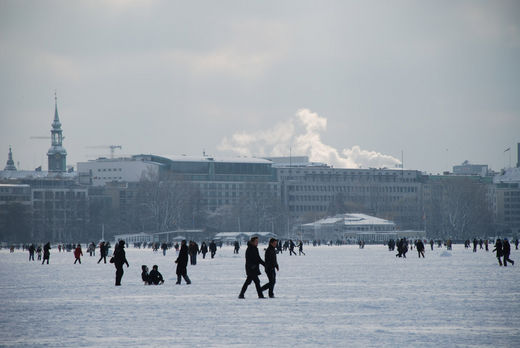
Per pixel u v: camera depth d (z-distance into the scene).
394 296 82.88
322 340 54.72
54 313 70.44
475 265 148.00
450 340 54.56
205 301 79.06
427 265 150.25
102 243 172.62
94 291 92.75
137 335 57.41
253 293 87.88
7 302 80.50
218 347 52.34
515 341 54.19
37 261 197.25
